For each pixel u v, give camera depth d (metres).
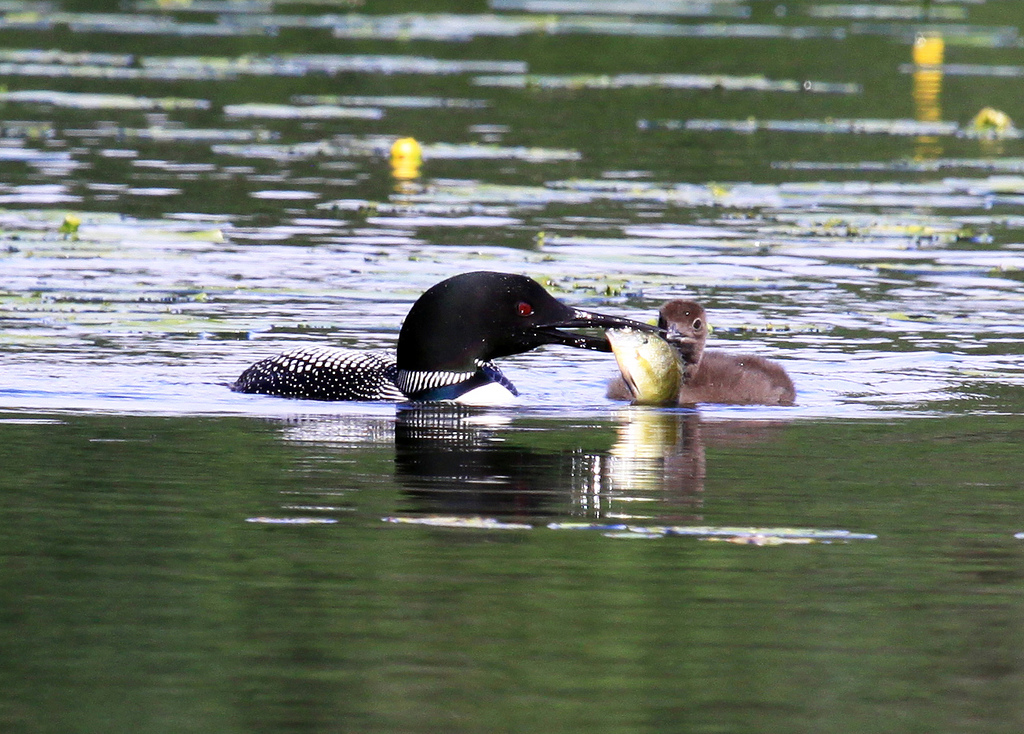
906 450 11.62
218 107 30.66
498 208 22.17
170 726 6.88
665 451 11.55
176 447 11.38
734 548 9.26
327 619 8.09
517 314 13.17
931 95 33.97
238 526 9.55
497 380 13.34
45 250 18.64
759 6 47.22
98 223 20.22
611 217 21.56
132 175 23.72
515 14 45.47
